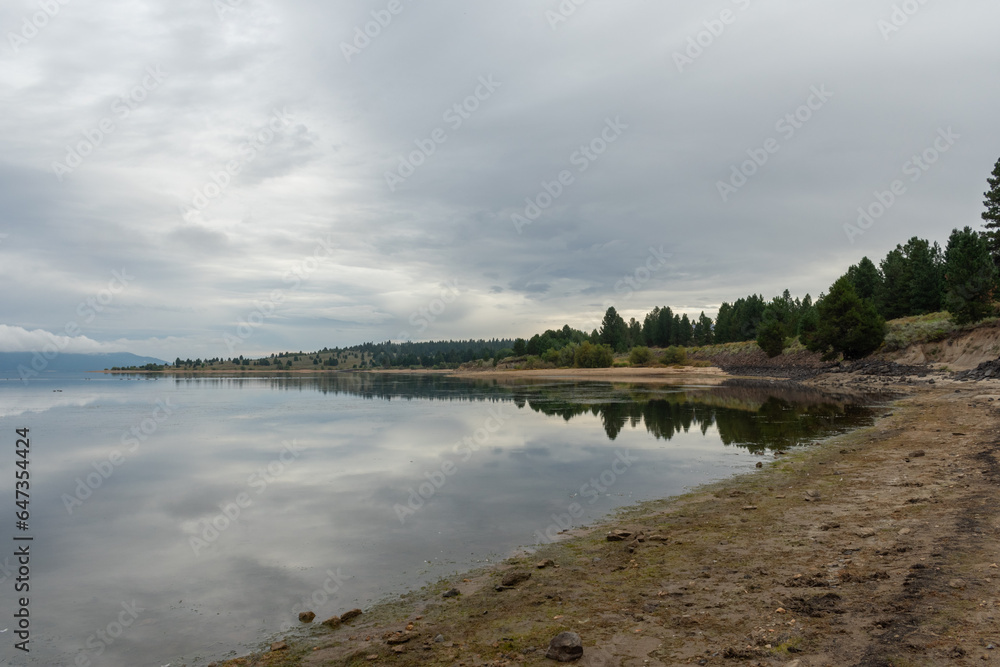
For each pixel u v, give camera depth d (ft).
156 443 90.94
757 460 64.34
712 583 27.76
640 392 187.62
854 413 103.71
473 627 25.13
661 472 59.72
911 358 197.67
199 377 472.44
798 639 20.53
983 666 16.97
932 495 40.14
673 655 20.65
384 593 30.48
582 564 32.91
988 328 171.83
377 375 513.86
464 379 369.50
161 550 39.63
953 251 187.01
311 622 27.35
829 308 231.71
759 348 359.66
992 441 59.21
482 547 37.58
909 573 25.48
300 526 44.06
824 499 43.24
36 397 206.49
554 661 21.02
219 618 28.25
